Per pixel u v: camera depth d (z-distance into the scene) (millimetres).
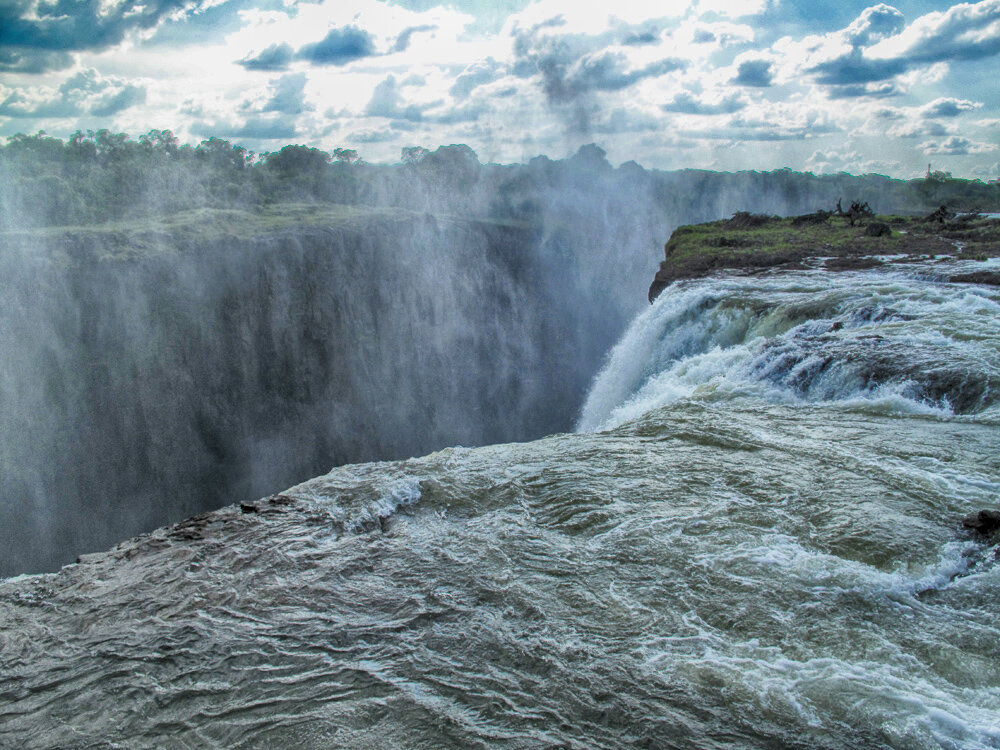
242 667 6113
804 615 6594
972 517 8234
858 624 6434
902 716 5219
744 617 6586
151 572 7922
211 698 5734
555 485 9930
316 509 9398
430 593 7207
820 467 10227
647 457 10977
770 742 4992
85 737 5371
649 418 13172
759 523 8562
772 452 10945
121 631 6762
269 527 8914
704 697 5496
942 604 6773
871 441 11188
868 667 5820
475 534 8562
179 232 81875
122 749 5211
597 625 6559
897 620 6488
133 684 5953
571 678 5781
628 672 5840
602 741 5047
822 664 5879
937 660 5906
